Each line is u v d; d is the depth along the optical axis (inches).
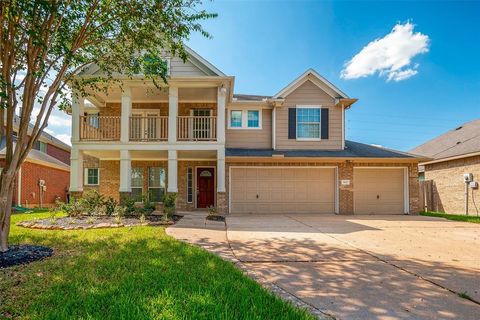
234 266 179.9
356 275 170.6
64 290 136.6
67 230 294.5
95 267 171.5
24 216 411.2
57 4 210.7
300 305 128.2
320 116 561.9
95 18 251.6
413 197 526.6
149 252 206.4
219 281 148.9
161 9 257.9
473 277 168.9
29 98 218.1
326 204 529.0
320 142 561.0
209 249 227.3
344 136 561.9
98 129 514.0
